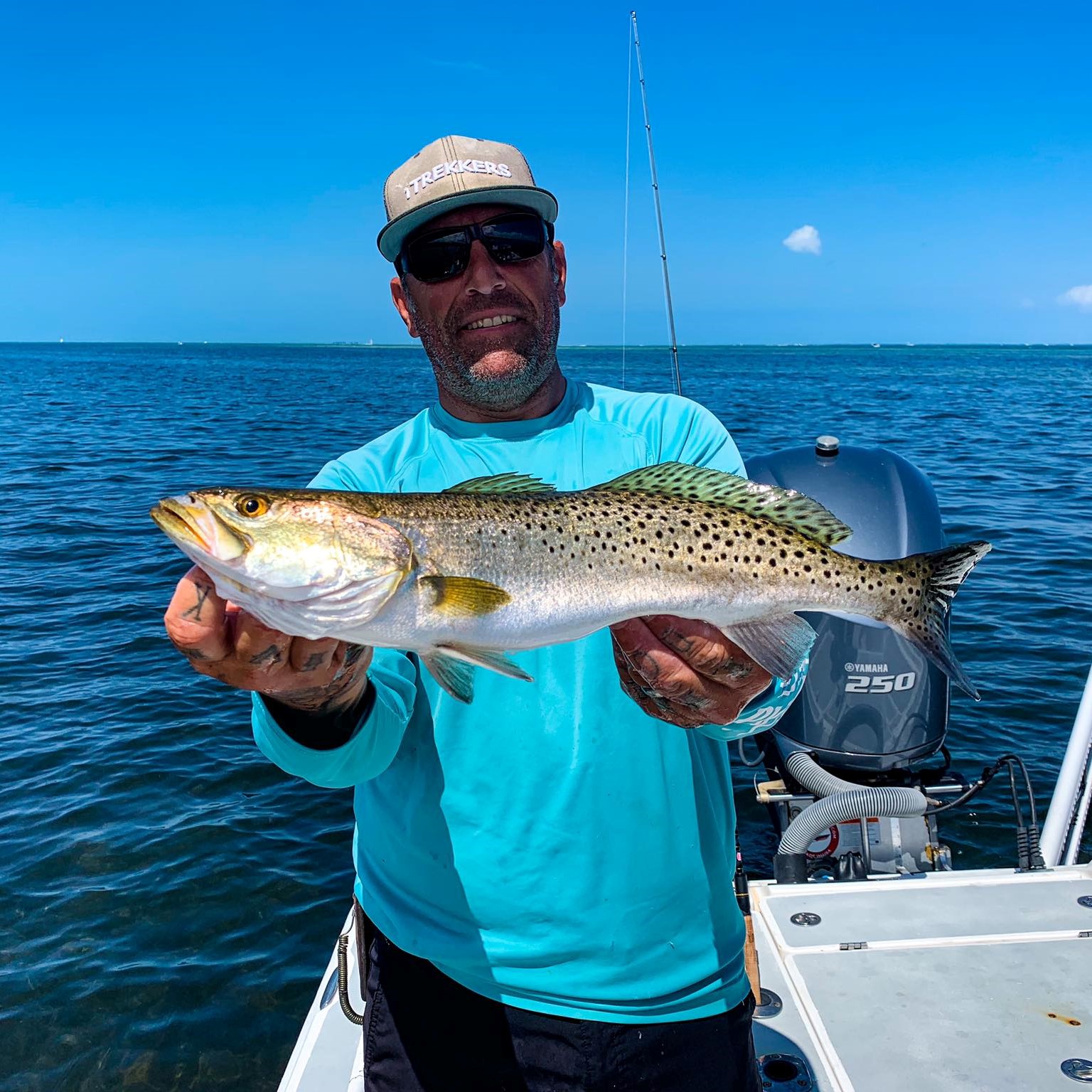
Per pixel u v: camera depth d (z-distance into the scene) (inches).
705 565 32.3
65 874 71.6
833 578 33.4
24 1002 59.3
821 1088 36.7
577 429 35.1
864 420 369.4
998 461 250.5
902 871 54.3
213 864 72.8
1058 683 97.8
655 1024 30.2
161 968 62.4
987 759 84.4
